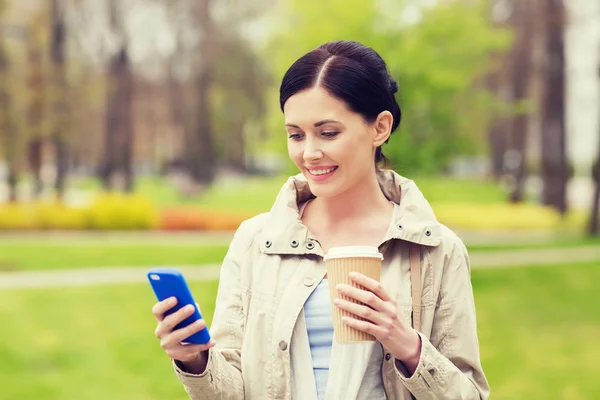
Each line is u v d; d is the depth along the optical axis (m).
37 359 12.73
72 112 41.94
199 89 54.81
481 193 55.56
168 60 54.75
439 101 20.53
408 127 20.48
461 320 3.09
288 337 3.01
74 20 42.59
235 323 3.19
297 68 3.01
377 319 2.68
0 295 17.67
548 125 37.44
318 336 3.04
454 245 3.16
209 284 18.80
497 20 37.47
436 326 3.11
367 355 2.99
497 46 21.41
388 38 20.38
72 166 70.38
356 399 2.98
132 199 33.72
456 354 3.08
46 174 52.56
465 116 21.72
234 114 58.84
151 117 65.44
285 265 3.13
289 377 3.01
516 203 44.66
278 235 3.14
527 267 22.45
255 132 62.22
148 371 12.02
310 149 2.98
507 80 38.66
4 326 14.85
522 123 44.91
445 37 20.61
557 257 24.50
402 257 3.13
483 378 3.12
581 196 60.56
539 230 34.34
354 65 2.98
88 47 45.66
